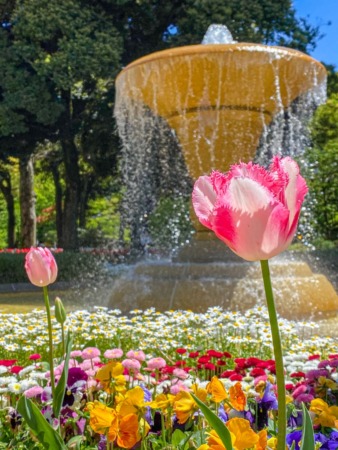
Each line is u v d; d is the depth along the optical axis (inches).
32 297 452.1
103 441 64.3
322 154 659.4
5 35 674.2
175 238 756.0
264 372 94.0
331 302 280.4
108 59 647.1
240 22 665.6
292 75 323.3
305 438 39.4
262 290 265.4
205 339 181.5
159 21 718.5
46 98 666.8
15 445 73.4
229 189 36.8
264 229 36.7
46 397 78.1
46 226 1443.2
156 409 72.7
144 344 165.3
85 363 90.1
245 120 331.3
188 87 320.8
